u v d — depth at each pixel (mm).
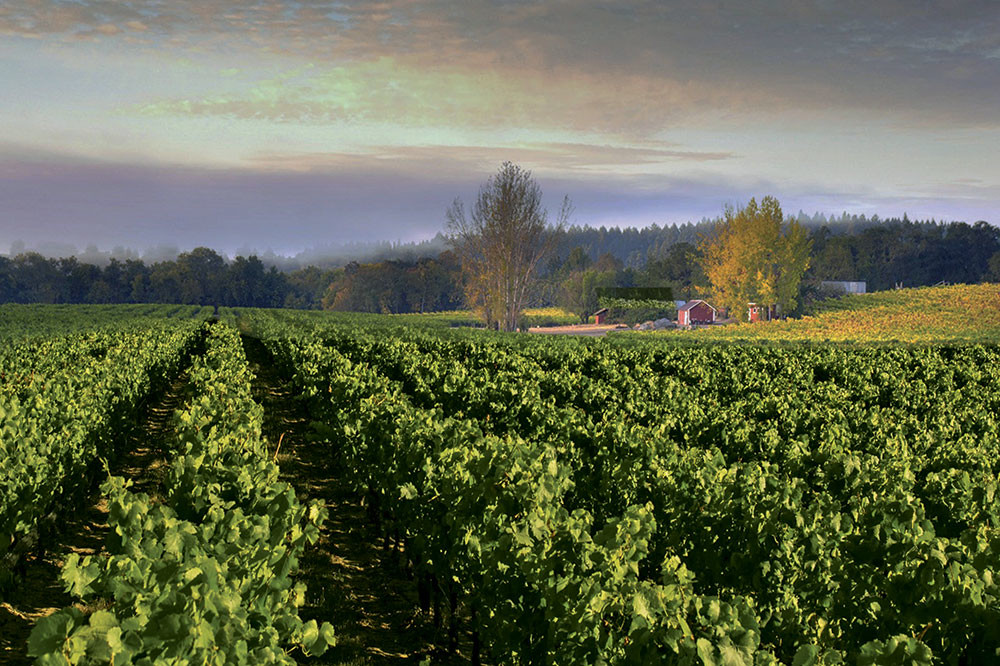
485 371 15797
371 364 22547
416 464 7633
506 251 59781
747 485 6285
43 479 7594
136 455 13609
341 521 10016
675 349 26984
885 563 4977
